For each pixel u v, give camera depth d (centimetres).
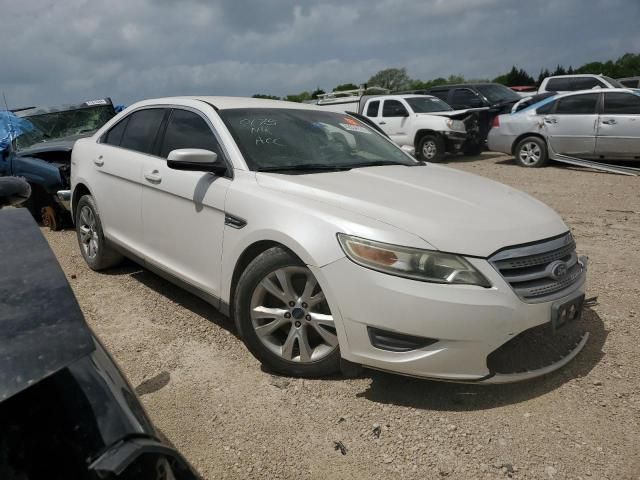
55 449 129
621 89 1136
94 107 930
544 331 293
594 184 995
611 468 251
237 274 341
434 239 275
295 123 414
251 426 282
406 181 353
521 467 252
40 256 163
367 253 277
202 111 398
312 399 303
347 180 343
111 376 144
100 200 482
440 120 1368
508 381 284
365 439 272
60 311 144
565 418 287
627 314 413
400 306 270
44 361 130
